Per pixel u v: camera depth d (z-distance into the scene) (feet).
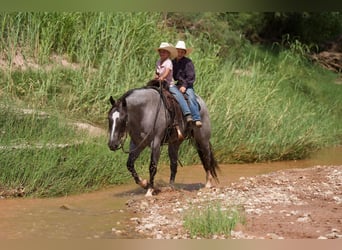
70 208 38.06
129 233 31.99
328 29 116.47
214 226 31.27
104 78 63.82
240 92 66.95
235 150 60.80
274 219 33.86
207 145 44.52
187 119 42.32
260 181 46.37
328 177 47.44
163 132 41.45
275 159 62.75
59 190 42.45
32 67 64.54
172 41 78.18
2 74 61.31
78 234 31.83
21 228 33.12
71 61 67.77
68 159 45.68
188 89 42.88
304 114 70.28
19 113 50.90
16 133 47.91
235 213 32.76
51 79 62.13
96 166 45.60
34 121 50.39
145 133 40.50
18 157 43.45
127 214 36.70
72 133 50.65
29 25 69.00
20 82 61.21
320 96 95.66
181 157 56.95
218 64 76.13
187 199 39.52
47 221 34.81
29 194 41.98
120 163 47.62
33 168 43.32
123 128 39.14
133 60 67.82
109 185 46.09
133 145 41.14
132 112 39.96
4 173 42.47
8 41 66.08
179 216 35.22
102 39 68.90
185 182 48.32
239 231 31.37
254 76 73.05
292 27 114.93
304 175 48.67
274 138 63.26
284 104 73.77
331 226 32.35
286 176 48.32
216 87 66.85
